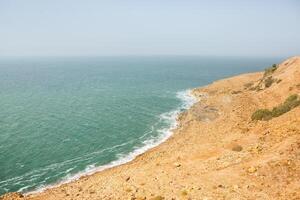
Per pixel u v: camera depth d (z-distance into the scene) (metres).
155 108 79.25
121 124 63.19
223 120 51.75
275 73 75.00
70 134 56.31
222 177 22.17
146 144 50.06
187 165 27.78
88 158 44.62
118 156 45.06
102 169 40.28
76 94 105.31
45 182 37.00
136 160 41.72
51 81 151.00
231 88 93.00
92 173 38.97
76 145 50.25
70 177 38.34
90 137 54.50
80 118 68.56
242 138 32.59
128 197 22.31
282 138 27.62
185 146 40.97
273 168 21.38
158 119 66.88
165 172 26.94
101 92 109.94
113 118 68.44
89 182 31.58
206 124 53.28
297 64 64.75
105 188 26.44
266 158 23.55
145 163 36.44
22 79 162.25
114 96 100.00
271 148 25.95
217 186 20.77
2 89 118.69
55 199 26.20
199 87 115.06
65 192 28.75
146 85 130.50
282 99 52.31
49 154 46.22
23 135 55.31
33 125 62.28
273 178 20.25
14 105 83.94
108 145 50.16
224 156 27.73
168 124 62.34
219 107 63.00
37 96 100.94
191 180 23.03
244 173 22.02
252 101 59.19
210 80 154.38
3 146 49.12
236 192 19.34
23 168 41.00
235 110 56.03
